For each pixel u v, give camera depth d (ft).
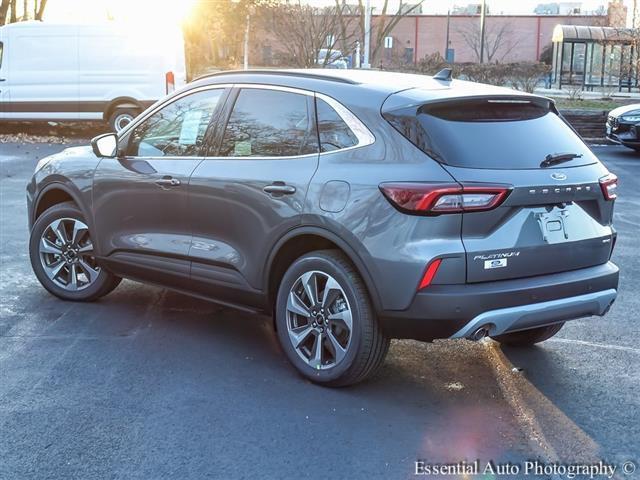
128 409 14.44
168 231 18.20
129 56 61.46
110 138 19.72
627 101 83.35
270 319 19.99
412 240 13.83
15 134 66.80
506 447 13.35
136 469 12.30
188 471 12.27
